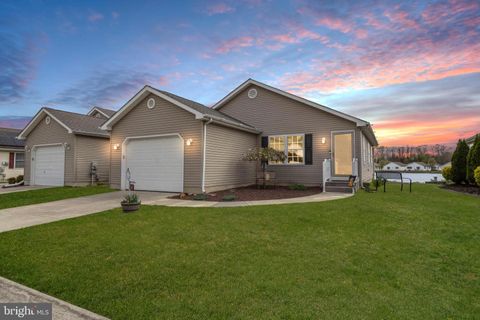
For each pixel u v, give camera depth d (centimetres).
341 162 1414
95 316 251
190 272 338
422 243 439
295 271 338
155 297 281
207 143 1034
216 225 548
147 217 625
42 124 1544
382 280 316
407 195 967
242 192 1052
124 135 1212
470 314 249
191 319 241
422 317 243
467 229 515
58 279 327
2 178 1947
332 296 279
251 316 244
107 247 432
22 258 392
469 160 1319
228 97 1415
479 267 354
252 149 1252
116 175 1234
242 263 363
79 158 1432
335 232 496
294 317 242
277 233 492
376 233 489
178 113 1067
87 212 709
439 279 320
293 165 1276
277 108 1322
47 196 1036
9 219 639
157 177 1120
